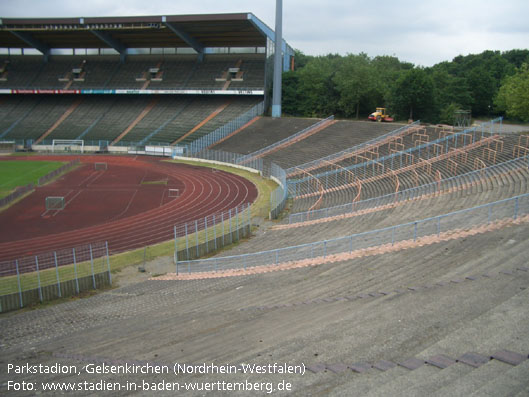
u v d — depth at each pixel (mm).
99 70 86250
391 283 13484
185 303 16688
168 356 10148
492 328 8266
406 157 42875
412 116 76312
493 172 29906
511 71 98062
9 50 90938
